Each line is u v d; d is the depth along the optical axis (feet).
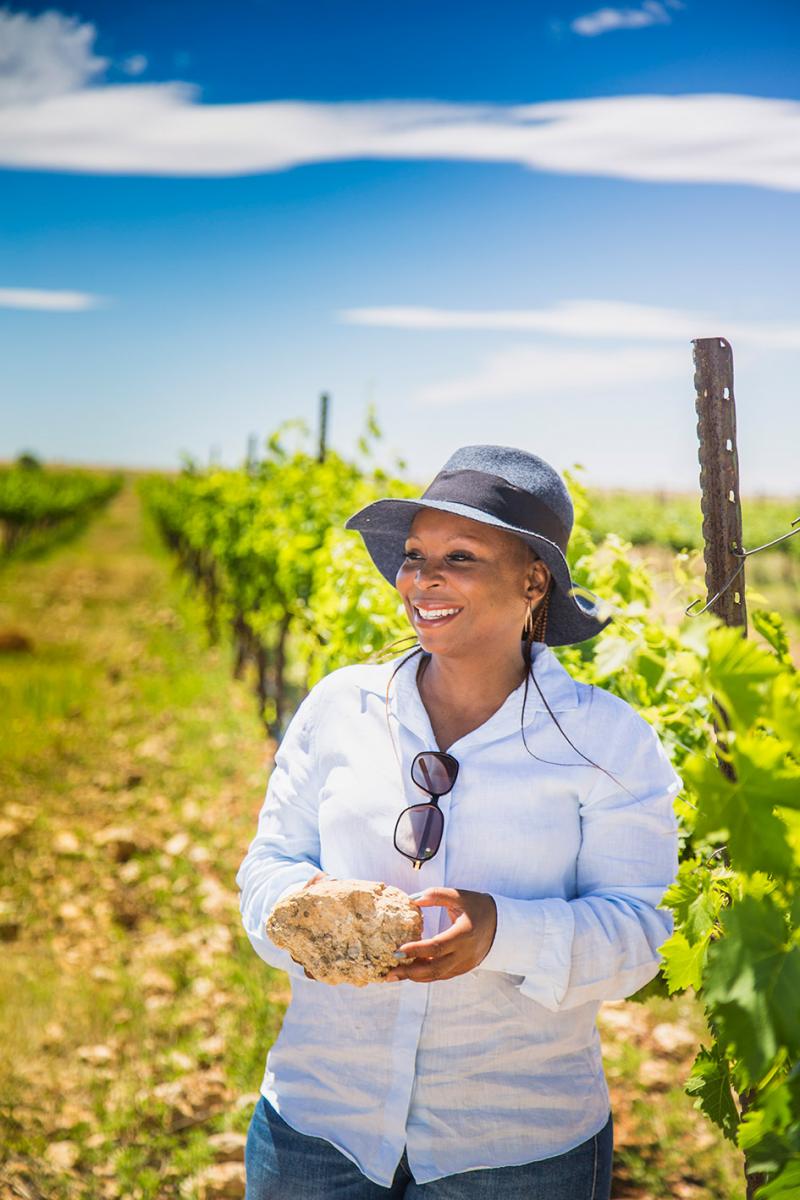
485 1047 5.74
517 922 5.47
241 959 16.76
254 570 31.09
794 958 4.09
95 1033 14.70
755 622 7.11
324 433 27.14
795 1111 4.08
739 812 4.02
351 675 6.45
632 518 95.30
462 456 6.24
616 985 5.66
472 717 6.10
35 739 31.78
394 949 5.36
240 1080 13.52
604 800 5.90
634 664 8.59
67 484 185.98
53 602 70.38
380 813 5.99
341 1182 5.87
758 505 119.24
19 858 21.42
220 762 28.99
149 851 21.86
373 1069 5.81
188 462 60.80
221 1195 11.48
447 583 5.90
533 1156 5.76
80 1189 11.61
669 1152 11.96
